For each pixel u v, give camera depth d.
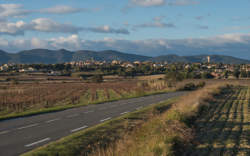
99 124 13.60
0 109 27.48
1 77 131.75
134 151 7.93
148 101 28.89
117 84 88.50
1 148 9.16
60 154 8.42
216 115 16.52
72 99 37.50
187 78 110.50
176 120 11.83
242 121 14.40
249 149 8.87
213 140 10.08
